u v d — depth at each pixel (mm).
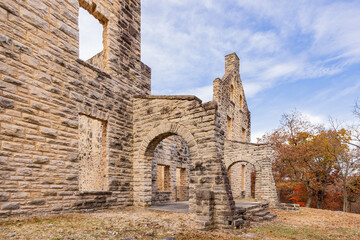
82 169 15891
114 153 10867
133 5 13148
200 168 9219
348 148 25297
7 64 7062
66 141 8547
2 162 6707
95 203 9500
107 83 10797
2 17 7043
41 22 8133
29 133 7453
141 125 11852
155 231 6613
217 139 9188
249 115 29703
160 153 15586
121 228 6469
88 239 5289
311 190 28578
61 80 8641
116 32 11688
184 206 11742
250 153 18688
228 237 7070
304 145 27734
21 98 7340
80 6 10500
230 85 24359
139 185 11484
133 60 12766
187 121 10094
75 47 9328
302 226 10203
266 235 7832
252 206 11766
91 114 9797
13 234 5184
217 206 8297
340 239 7988
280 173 31234
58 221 6785
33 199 7336
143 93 13727
